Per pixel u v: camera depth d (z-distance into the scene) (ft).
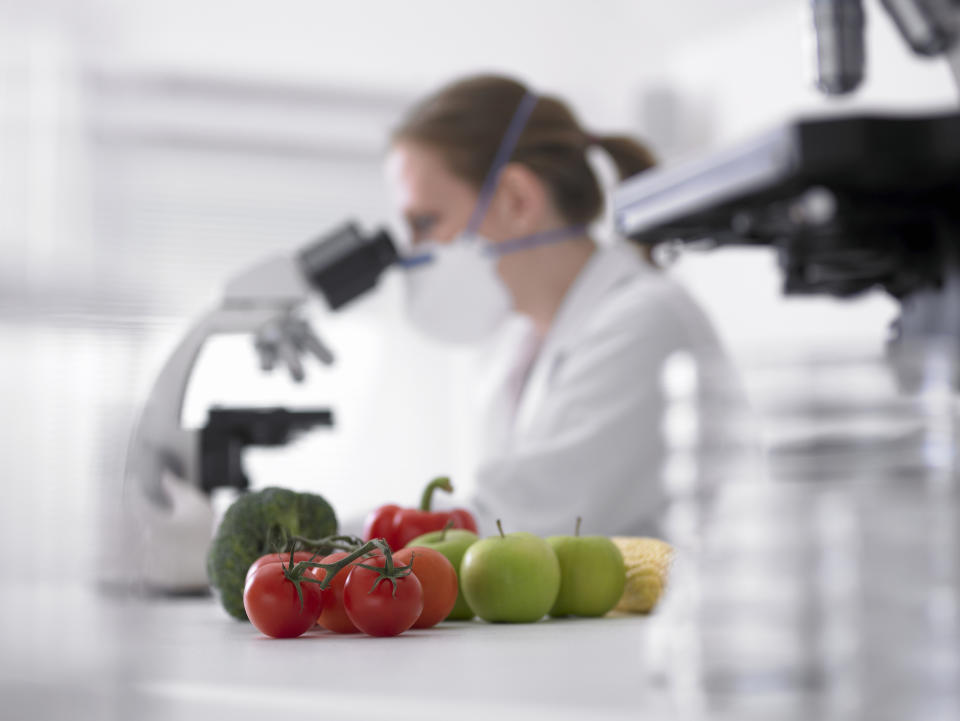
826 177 1.76
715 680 1.31
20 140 12.78
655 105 13.82
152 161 13.34
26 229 12.79
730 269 12.86
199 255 13.52
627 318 5.96
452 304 7.14
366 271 5.38
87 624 3.12
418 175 6.93
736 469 1.35
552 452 5.65
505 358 7.34
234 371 13.74
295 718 1.57
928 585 1.25
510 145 6.79
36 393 12.71
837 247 2.00
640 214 2.34
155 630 2.93
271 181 13.85
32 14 12.67
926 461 1.29
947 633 1.23
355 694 1.60
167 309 13.30
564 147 6.84
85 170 13.05
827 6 2.09
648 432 5.68
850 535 1.27
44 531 12.44
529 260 6.93
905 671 1.23
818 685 1.27
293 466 14.23
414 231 7.08
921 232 1.98
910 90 10.99
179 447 4.55
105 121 13.12
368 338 14.42
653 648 1.52
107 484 12.64
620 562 2.97
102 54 13.03
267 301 5.10
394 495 14.39
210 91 13.57
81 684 1.92
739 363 1.37
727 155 1.94
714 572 1.33
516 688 1.59
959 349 1.34
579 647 2.23
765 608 1.29
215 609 3.74
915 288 2.05
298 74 13.75
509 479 5.65
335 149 14.07
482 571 2.80
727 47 13.52
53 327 12.84
